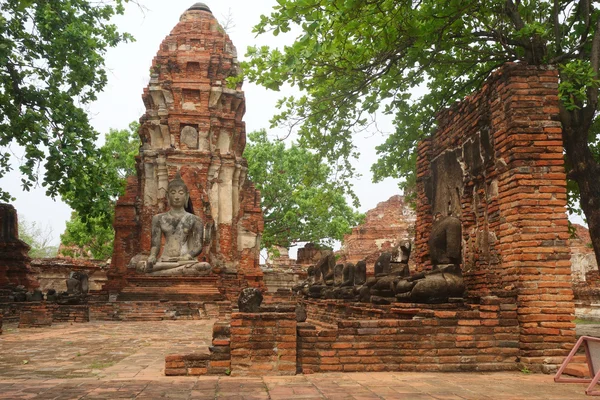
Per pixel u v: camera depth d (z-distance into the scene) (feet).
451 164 45.39
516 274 33.24
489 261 37.86
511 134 34.22
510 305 32.76
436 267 38.27
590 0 45.03
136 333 55.77
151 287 89.20
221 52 110.63
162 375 29.37
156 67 107.86
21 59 71.67
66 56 72.02
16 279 93.50
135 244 106.63
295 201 150.51
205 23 112.06
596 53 42.32
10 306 70.79
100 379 27.91
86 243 155.74
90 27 75.66
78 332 56.59
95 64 73.97
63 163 70.69
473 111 40.96
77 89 74.28
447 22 40.98
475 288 39.88
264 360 29.45
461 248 41.86
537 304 32.50
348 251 159.33
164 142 106.22
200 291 88.58
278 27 37.01
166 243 95.30
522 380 28.30
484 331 32.30
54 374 29.63
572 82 40.98
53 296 76.43
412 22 40.04
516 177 33.68
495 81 36.63
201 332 57.21
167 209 102.63
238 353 29.37
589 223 42.57
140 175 107.65
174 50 109.70
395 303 37.99
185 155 103.96
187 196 98.78
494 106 36.76
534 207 33.40
